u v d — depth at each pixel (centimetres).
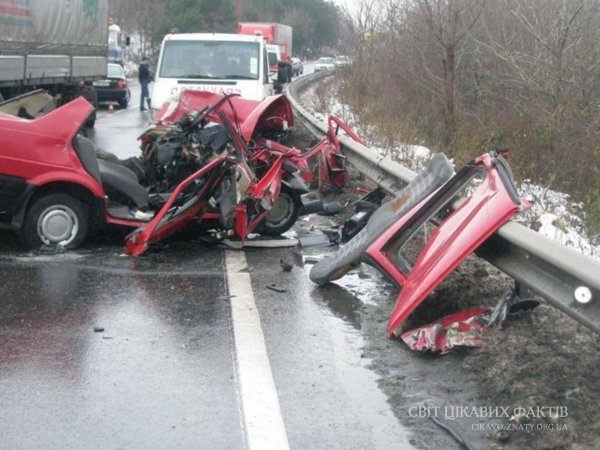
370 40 2400
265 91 1736
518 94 1502
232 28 7156
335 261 740
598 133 1245
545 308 616
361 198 1158
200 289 739
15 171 818
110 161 984
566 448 431
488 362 541
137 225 891
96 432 456
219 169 868
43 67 2055
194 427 463
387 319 656
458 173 675
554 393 488
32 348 582
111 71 3250
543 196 1088
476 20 1602
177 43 1752
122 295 714
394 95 2014
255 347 591
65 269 791
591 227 976
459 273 734
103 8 2647
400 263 676
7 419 470
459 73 1733
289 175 965
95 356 569
